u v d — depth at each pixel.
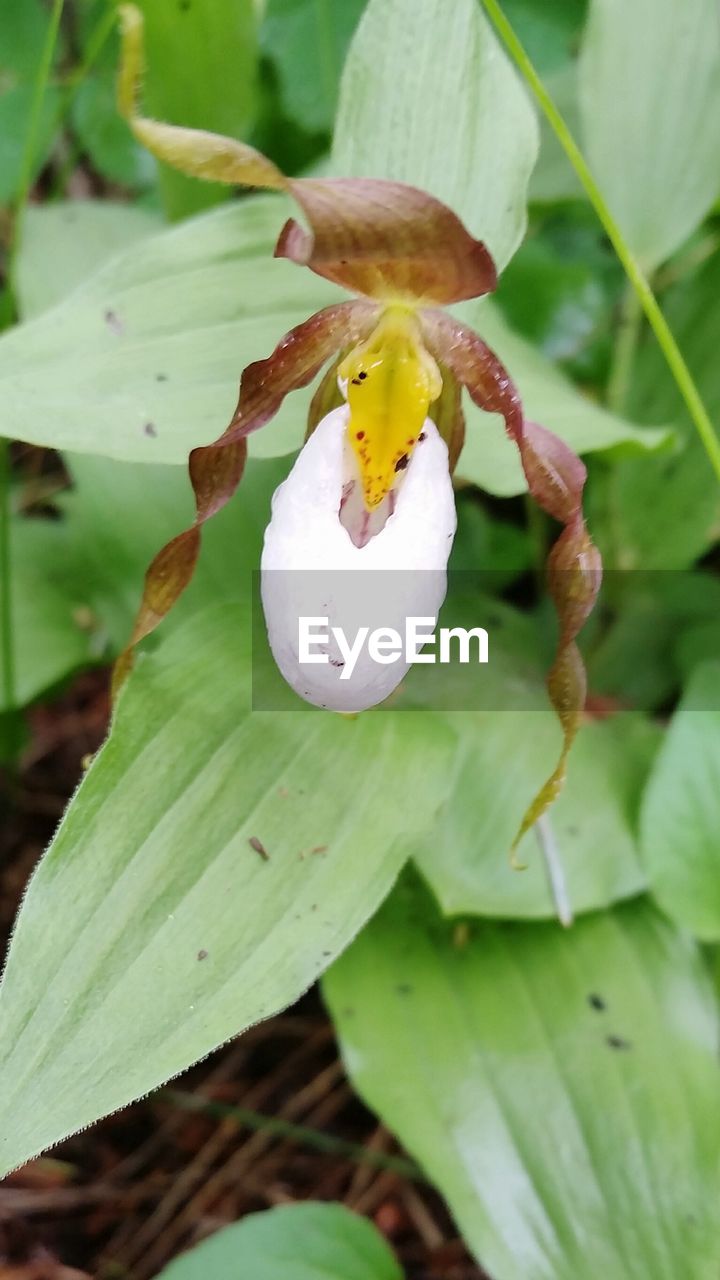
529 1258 0.22
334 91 0.29
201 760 0.22
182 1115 0.26
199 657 0.23
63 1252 0.25
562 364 0.30
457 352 0.22
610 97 0.25
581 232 0.32
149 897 0.21
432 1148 0.22
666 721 0.27
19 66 0.30
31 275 0.27
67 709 0.30
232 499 0.25
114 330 0.23
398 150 0.22
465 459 0.23
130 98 0.19
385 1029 0.23
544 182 0.27
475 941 0.24
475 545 0.29
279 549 0.22
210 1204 0.25
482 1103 0.23
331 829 0.22
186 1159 0.26
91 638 0.27
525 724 0.25
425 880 0.23
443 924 0.24
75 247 0.27
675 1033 0.23
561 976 0.24
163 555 0.22
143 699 0.22
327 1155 0.26
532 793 0.24
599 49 0.25
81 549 0.26
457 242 0.20
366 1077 0.23
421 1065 0.23
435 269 0.20
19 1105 0.20
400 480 0.22
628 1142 0.22
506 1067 0.23
